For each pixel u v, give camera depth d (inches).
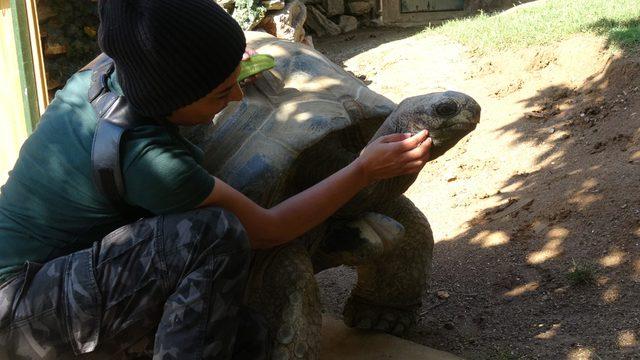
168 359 70.4
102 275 70.6
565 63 225.0
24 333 70.3
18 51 189.6
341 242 97.1
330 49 354.6
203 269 71.3
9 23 193.6
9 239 73.4
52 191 72.3
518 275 134.0
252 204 77.2
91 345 71.4
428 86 245.0
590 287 123.1
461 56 261.6
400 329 117.8
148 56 66.7
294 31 275.9
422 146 84.2
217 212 72.6
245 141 89.7
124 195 71.6
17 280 71.3
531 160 181.8
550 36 244.2
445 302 131.6
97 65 77.5
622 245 130.0
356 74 281.7
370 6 412.8
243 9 262.8
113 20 67.7
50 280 70.2
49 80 211.5
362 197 94.7
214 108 73.9
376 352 108.7
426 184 190.1
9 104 203.2
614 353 102.3
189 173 70.9
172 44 66.4
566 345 107.7
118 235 72.2
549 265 133.4
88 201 72.2
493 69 243.8
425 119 88.0
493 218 157.9
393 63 277.4
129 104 71.6
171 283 71.7
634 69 194.1
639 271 122.6
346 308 120.1
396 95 245.3
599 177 153.2
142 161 69.7
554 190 157.9
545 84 221.5
